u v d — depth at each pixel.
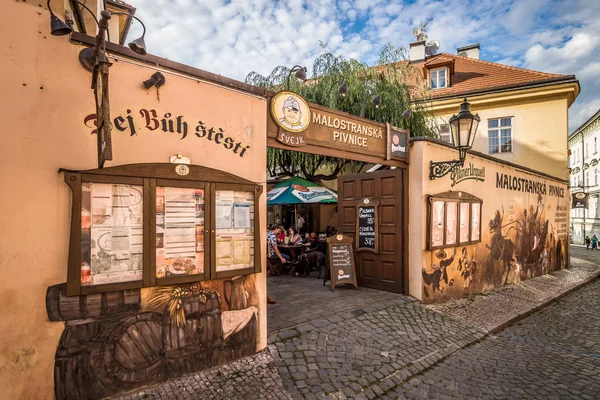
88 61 3.01
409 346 4.73
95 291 3.00
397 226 6.79
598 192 30.19
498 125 15.99
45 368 2.81
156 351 3.34
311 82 11.33
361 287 7.34
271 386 3.48
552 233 12.80
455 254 7.35
